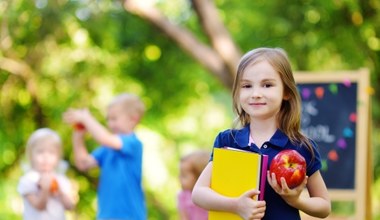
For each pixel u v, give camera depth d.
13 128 14.75
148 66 15.04
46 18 12.91
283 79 4.83
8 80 14.51
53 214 8.73
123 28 14.31
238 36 14.07
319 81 9.68
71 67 14.39
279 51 4.89
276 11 13.61
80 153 9.20
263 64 4.79
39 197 8.64
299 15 13.54
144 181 14.98
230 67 11.74
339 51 13.66
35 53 14.05
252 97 4.78
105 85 14.64
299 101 4.91
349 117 9.52
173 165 15.46
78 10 13.01
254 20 13.75
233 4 14.03
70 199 8.85
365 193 9.26
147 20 12.08
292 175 4.57
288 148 4.82
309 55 13.86
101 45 14.26
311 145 4.88
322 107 9.62
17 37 13.38
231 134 4.94
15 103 14.64
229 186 4.68
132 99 9.38
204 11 11.88
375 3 13.26
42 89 14.50
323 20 13.44
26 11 12.89
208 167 4.91
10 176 14.64
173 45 14.84
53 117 14.67
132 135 9.31
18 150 14.75
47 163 8.80
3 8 12.95
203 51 11.91
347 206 17.20
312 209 4.77
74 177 15.20
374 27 13.34
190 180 8.45
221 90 15.71
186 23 14.85
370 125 9.52
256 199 4.57
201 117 15.82
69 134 14.84
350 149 9.44
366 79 9.49
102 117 14.56
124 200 9.06
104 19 13.38
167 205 15.39
